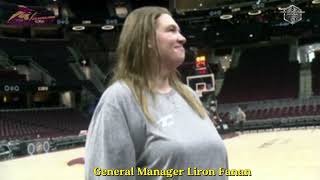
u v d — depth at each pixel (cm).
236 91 3591
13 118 2989
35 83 3250
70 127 3098
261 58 3841
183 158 160
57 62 3609
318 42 3681
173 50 179
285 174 958
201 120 176
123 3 3716
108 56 3797
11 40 3500
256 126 2930
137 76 175
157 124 165
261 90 3503
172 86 188
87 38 3822
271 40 3866
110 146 161
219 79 3797
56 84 3378
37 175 1164
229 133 2488
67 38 3775
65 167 1312
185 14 3609
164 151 161
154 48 178
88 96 3547
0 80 3066
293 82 3478
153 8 186
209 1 3459
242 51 3950
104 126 163
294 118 2877
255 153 1416
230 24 3825
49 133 2909
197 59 2483
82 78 3609
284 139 1908
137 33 179
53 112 3300
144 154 165
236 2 3378
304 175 937
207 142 167
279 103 3262
